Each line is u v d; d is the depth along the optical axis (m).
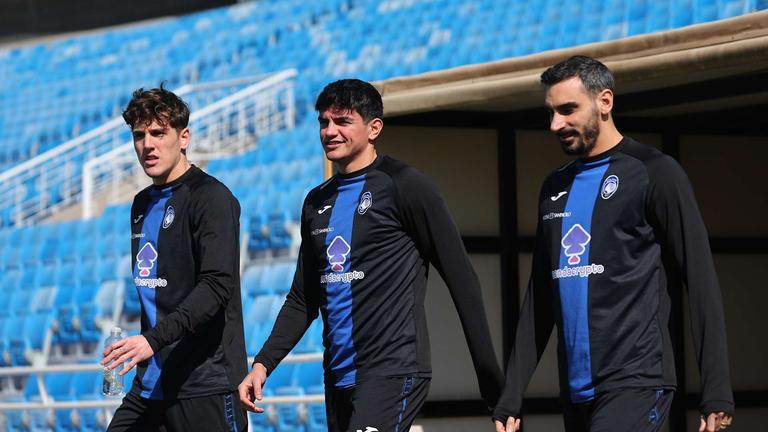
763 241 20.72
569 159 20.62
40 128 70.88
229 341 14.65
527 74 17.03
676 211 12.37
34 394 38.56
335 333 13.96
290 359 23.59
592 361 12.79
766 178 20.81
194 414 14.52
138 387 14.85
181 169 15.00
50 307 42.47
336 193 14.13
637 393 12.49
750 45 14.38
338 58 66.44
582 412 13.02
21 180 58.19
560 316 13.16
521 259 20.12
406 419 13.62
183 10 88.94
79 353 40.75
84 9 92.56
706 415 11.97
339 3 74.25
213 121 55.75
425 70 60.88
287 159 47.09
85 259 44.78
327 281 14.01
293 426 31.53
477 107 19.38
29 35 94.06
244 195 43.78
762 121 19.81
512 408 13.30
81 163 58.16
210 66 73.38
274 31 73.62
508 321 19.84
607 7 57.22
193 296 14.08
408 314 13.75
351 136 13.85
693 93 17.14
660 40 15.57
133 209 15.26
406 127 19.50
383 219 13.74
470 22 63.50
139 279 15.01
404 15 68.31
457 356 19.66
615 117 19.97
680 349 20.12
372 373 13.62
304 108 57.34
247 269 38.28
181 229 14.71
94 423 35.78
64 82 77.69
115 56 79.62
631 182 12.68
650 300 12.62
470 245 19.83
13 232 47.75
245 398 14.13
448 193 19.75
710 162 20.52
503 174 20.00
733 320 20.45
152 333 13.73
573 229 13.05
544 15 60.09
